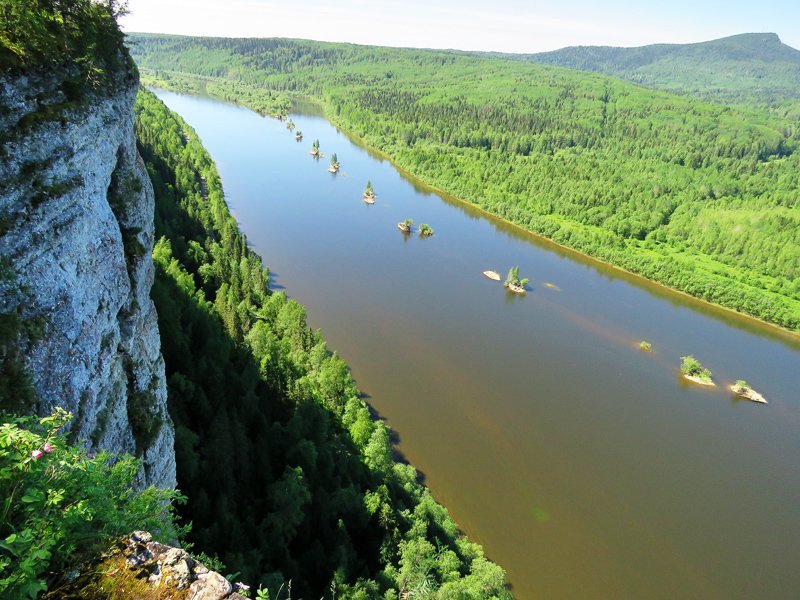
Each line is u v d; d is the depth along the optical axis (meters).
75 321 27.94
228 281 103.56
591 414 99.25
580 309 142.38
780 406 109.19
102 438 30.25
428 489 76.31
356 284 139.62
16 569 12.11
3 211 24.66
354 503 58.41
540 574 67.69
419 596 50.31
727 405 107.88
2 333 23.78
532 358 115.56
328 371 78.88
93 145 31.27
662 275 163.88
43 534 12.89
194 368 64.62
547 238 194.88
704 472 88.25
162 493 17.34
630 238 197.00
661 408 103.94
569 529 74.44
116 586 13.12
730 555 73.44
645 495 81.94
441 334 120.56
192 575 13.79
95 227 30.88
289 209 188.75
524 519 75.06
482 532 72.31
